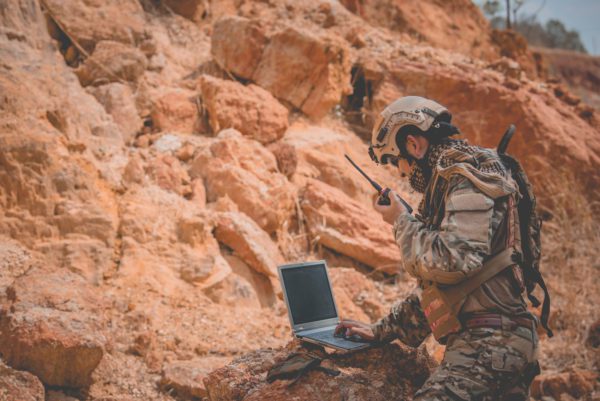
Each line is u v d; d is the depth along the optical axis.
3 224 4.86
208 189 6.49
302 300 2.83
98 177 5.70
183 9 10.01
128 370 4.09
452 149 2.22
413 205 7.90
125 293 4.89
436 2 14.96
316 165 7.66
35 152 5.15
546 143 9.31
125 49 7.77
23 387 3.51
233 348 4.55
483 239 2.03
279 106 7.73
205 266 5.37
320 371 2.48
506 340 2.07
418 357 2.71
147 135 7.08
